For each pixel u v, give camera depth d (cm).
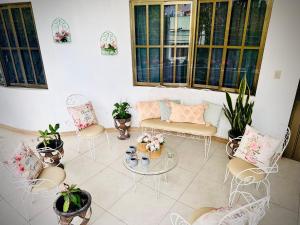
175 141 386
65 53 364
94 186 284
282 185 281
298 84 295
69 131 411
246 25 308
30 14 354
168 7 340
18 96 402
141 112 364
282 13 275
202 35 344
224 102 351
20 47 381
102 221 235
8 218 240
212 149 360
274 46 291
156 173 245
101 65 376
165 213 243
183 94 376
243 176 237
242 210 165
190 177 297
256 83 326
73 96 391
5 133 429
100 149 365
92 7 342
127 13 345
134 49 371
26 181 222
